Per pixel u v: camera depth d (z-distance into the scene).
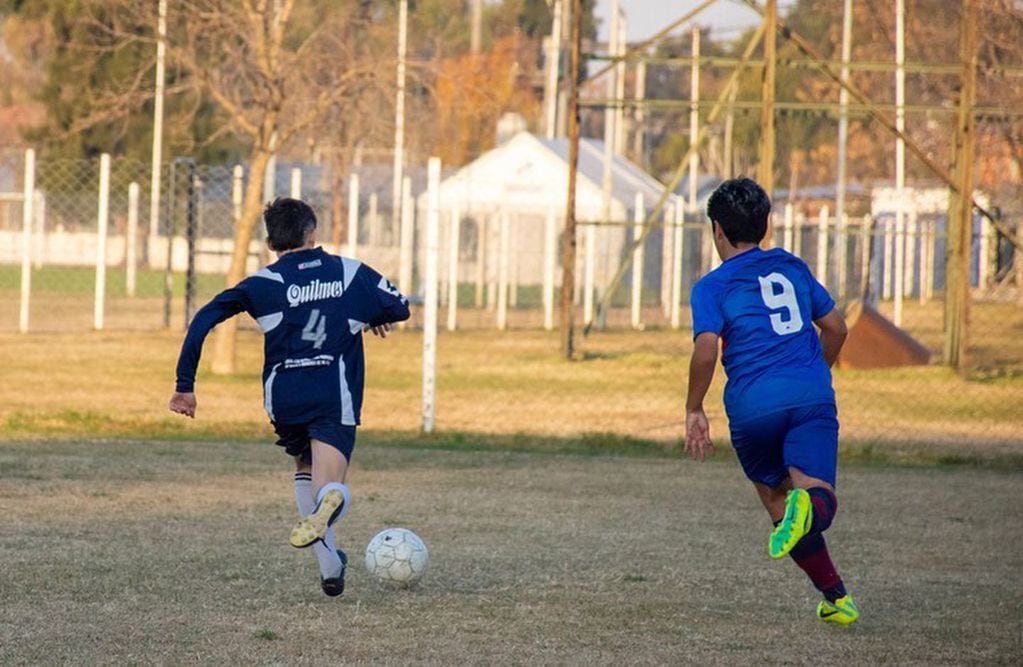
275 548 27.91
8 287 136.62
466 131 155.12
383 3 81.69
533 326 112.50
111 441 46.00
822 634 21.81
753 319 20.98
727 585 25.58
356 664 19.23
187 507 32.81
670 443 49.94
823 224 111.12
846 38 111.00
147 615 21.89
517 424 55.75
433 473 41.03
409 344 91.75
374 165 145.00
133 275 124.94
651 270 149.62
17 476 37.03
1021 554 30.00
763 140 73.25
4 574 24.64
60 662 18.95
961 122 74.94
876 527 33.47
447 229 126.56
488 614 22.64
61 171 147.00
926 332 113.19
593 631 21.64
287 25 78.31
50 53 144.75
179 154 139.38
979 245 125.81
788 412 20.69
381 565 24.30
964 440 53.91
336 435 21.98
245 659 19.33
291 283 22.14
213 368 72.50
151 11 73.50
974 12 74.75
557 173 137.62
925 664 20.12
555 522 32.56
